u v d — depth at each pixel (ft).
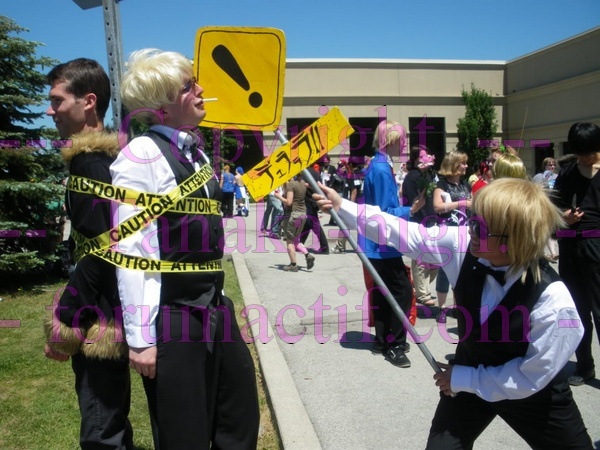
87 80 7.64
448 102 79.00
